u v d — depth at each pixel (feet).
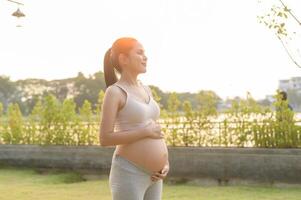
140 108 8.69
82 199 22.09
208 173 26.48
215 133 29.01
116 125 8.81
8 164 33.04
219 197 22.08
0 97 199.00
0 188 25.21
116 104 8.57
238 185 25.62
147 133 8.57
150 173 8.73
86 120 32.83
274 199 21.24
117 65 9.11
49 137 33.04
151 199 9.06
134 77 9.06
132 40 9.03
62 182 27.53
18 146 32.89
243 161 25.66
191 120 29.68
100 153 29.71
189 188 25.05
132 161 8.59
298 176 24.27
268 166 25.04
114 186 8.73
